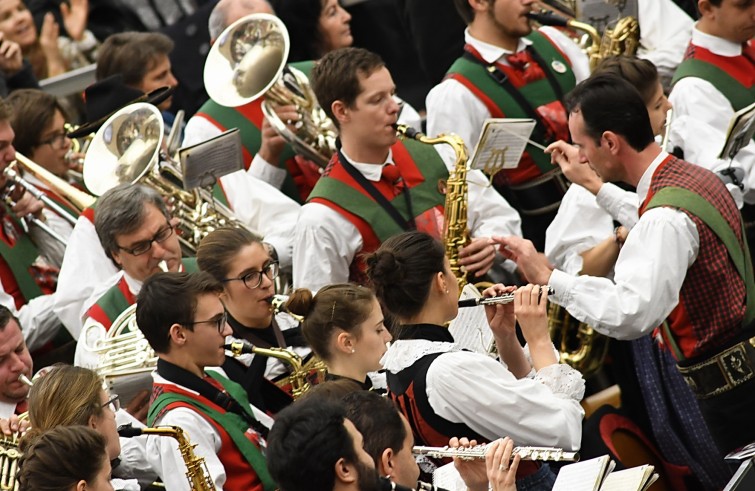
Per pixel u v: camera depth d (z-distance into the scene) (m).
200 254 19.59
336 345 17.28
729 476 22.14
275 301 19.69
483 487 15.62
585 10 26.70
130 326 20.86
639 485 14.92
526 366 18.66
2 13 31.61
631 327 18.50
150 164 23.48
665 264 18.36
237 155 23.42
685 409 22.34
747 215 23.58
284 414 12.99
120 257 21.38
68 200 25.19
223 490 17.55
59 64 33.09
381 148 22.42
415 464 14.59
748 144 23.27
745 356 19.12
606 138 19.02
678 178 18.84
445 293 17.45
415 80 33.50
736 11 24.03
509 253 22.64
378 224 22.30
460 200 22.48
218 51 25.28
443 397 16.73
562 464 18.08
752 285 19.36
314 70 22.61
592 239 21.70
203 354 17.88
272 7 28.69
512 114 24.88
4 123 23.84
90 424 16.22
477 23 25.28
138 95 26.03
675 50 27.11
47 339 24.20
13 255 24.91
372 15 33.31
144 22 33.97
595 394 24.17
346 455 12.71
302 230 22.34
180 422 17.42
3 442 17.53
